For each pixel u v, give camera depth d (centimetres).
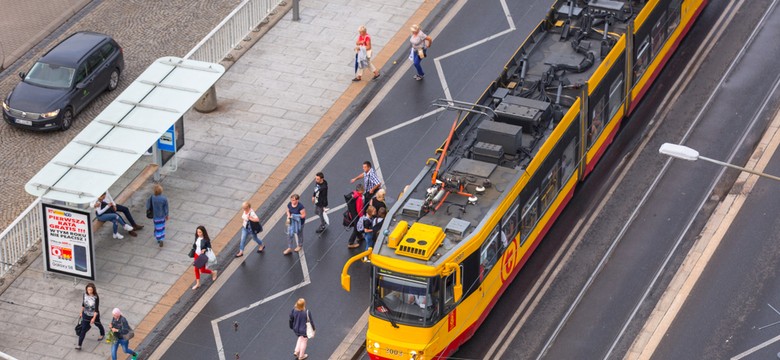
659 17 5838
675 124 5788
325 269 5138
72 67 5994
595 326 4806
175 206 5475
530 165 4800
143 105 5450
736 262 5038
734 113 5831
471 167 4747
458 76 6181
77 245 5016
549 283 5012
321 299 4991
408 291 4384
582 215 5334
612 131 5609
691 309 4841
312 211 5441
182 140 5628
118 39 6575
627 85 5625
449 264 4353
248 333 4862
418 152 5725
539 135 4962
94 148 5209
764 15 6431
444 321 4447
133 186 5416
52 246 5047
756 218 5247
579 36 5469
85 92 6034
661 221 5278
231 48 6372
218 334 4866
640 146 5684
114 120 5356
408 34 6525
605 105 5428
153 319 4941
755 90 5956
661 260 5084
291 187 5584
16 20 6775
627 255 5122
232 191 5566
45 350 4803
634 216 5316
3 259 5112
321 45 6462
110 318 4938
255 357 4756
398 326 4425
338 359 4719
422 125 5891
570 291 4972
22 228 5184
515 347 4734
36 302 5022
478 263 4531
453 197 4659
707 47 6247
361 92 6131
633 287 4966
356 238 5200
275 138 5869
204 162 5722
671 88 6009
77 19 6769
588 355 4681
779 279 4931
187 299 5034
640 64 5734
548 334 4781
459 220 4519
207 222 5397
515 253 4853
